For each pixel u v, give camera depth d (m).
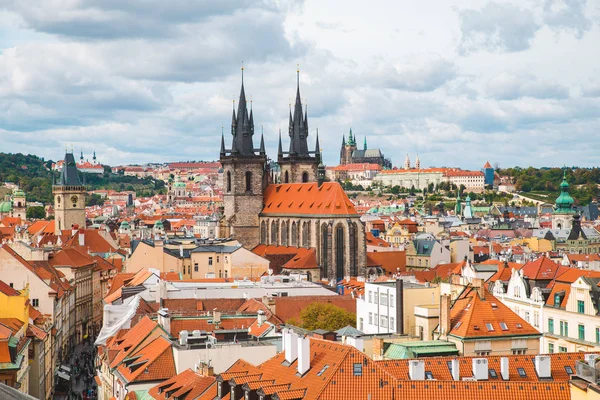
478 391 105.88
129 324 198.75
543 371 116.25
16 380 159.12
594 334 180.75
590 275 193.62
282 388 108.25
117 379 160.00
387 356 133.62
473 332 142.00
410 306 170.00
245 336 162.62
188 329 173.00
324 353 113.69
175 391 132.12
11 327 176.00
